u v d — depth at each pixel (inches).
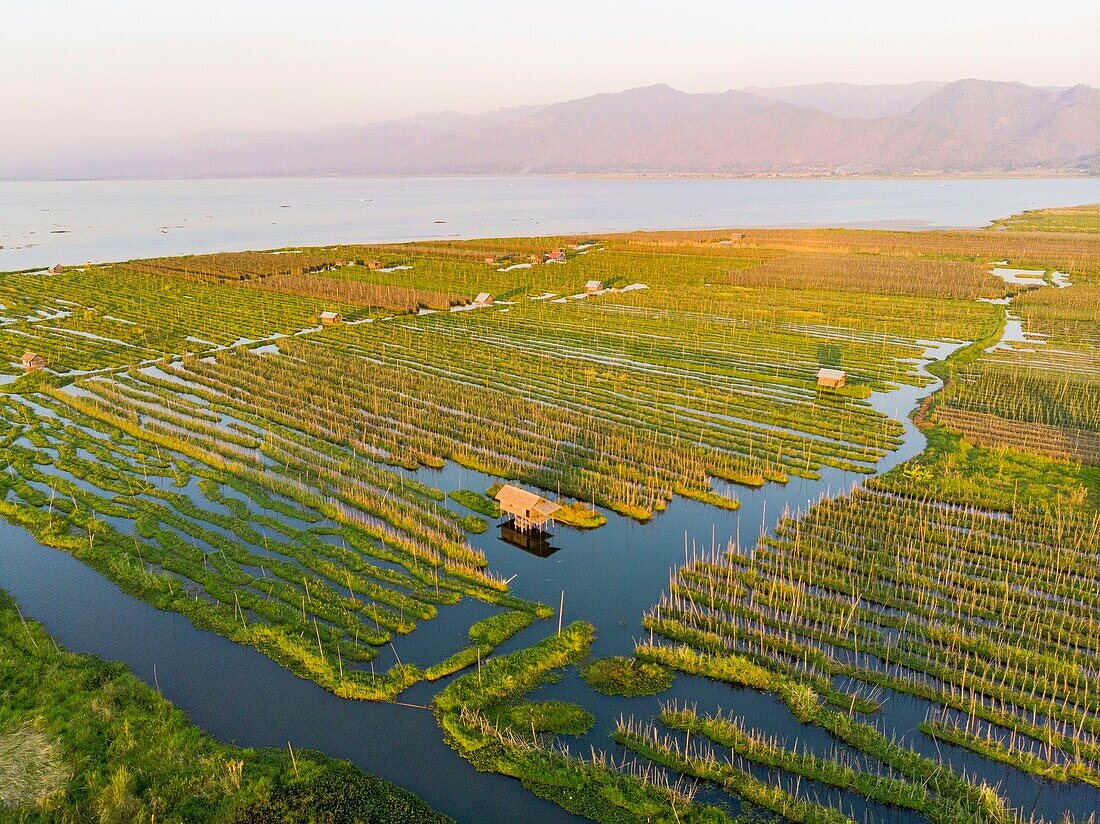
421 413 2881.4
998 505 2160.4
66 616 1659.7
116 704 1368.1
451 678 1476.4
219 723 1354.6
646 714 1390.3
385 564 1877.5
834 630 1616.6
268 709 1389.0
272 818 1144.8
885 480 2345.0
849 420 2874.0
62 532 2000.5
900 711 1396.4
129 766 1229.1
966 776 1250.0
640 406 3038.9
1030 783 1238.3
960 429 2723.9
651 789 1204.5
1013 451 2534.5
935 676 1475.1
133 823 1112.2
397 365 3612.2
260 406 2997.0
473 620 1663.4
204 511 2122.3
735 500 2265.0
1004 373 3376.0
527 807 1189.1
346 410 2935.5
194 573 1811.0
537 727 1347.2
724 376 3449.8
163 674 1480.1
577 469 2415.1
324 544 1950.1
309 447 2600.9
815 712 1375.5
